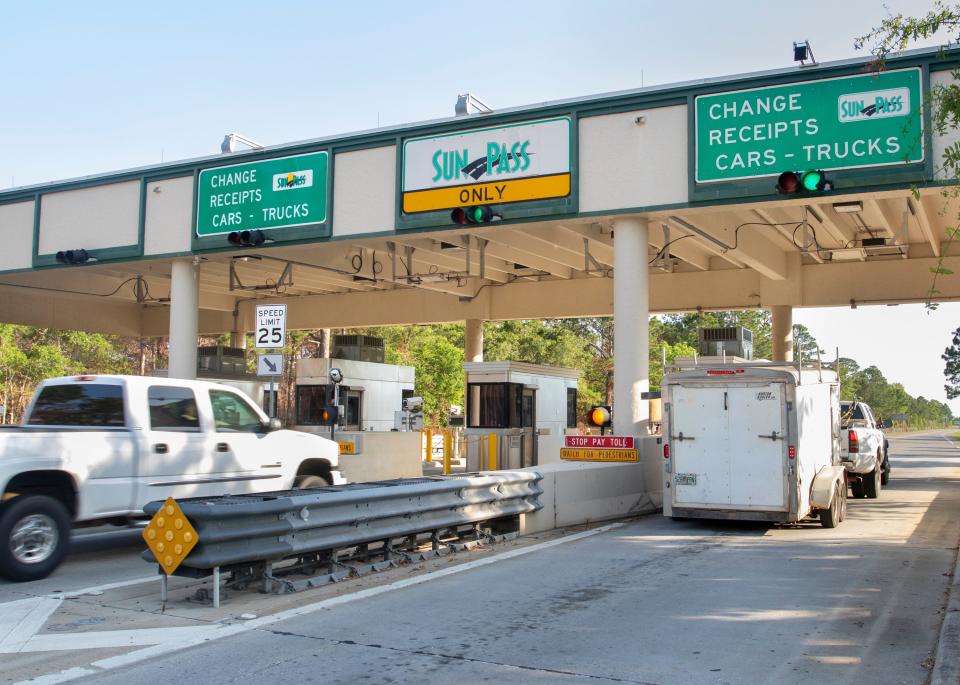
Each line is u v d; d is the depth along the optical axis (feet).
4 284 79.92
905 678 19.56
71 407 34.58
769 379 40.57
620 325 50.88
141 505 33.45
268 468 38.58
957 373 284.82
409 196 55.57
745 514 40.75
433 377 142.31
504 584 29.40
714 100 48.01
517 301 90.48
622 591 28.30
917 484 71.72
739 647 21.89
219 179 61.98
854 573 31.32
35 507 30.22
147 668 20.13
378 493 31.35
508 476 39.06
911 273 73.92
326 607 26.04
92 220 67.00
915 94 43.86
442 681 19.20
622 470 48.80
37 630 23.66
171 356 63.72
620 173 50.16
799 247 67.67
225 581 29.48
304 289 96.84
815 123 45.75
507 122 52.95
